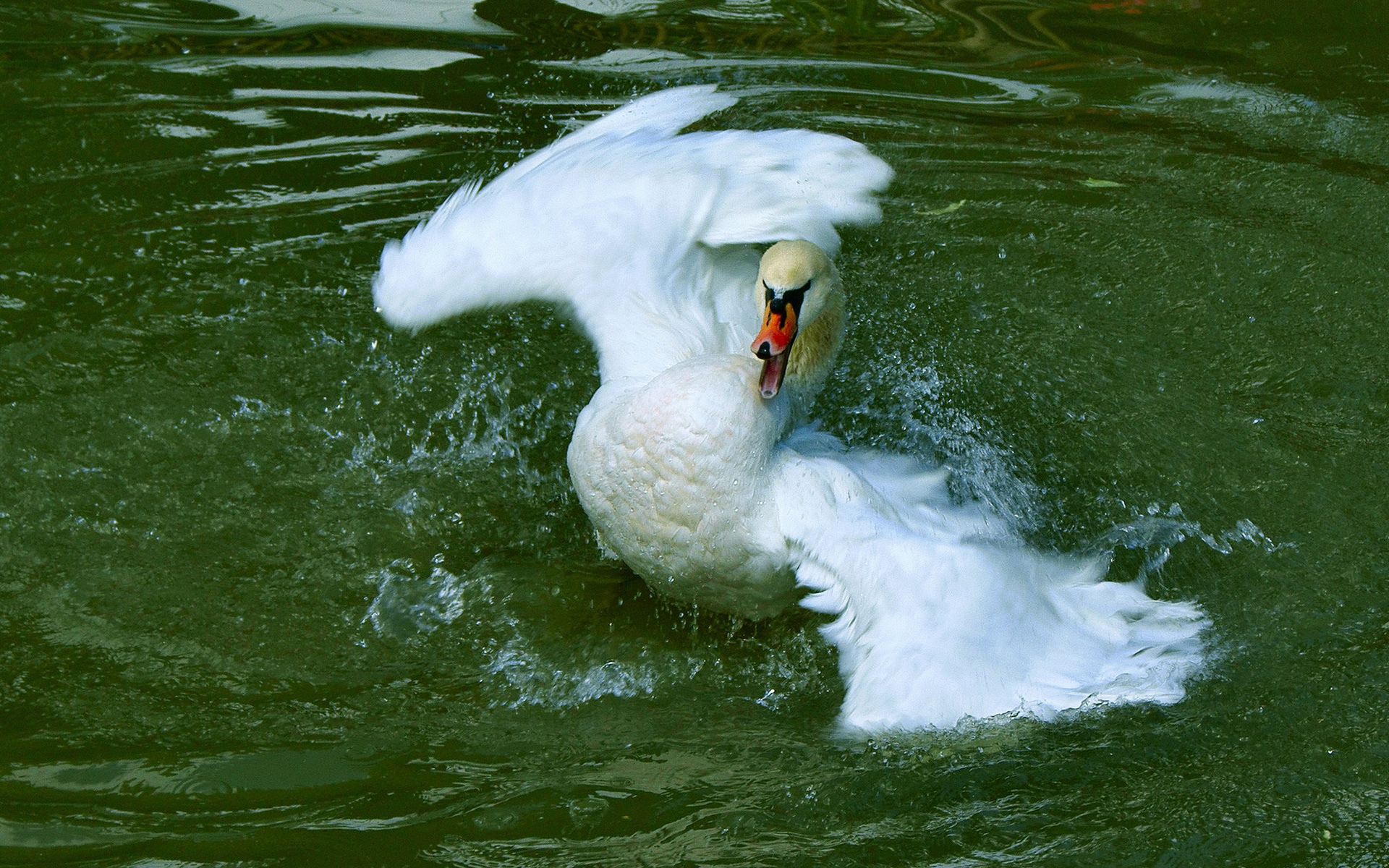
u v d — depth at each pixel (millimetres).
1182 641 7938
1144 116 14602
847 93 14953
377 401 10391
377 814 6809
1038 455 9984
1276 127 14344
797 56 15859
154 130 13711
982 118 14516
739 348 9219
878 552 7484
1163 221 12672
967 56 16062
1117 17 17172
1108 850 6621
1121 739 7301
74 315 10969
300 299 11383
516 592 8703
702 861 6562
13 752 7137
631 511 7922
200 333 10914
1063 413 10422
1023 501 9516
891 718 7098
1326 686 7773
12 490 9234
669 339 8969
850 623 7465
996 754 7180
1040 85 15320
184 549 8883
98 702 7547
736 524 7703
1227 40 16469
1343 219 12672
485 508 9500
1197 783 7035
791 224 9391
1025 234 12500
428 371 10742
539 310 11594
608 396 8438
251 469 9641
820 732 7512
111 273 11500
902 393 10594
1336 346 11016
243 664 7949
